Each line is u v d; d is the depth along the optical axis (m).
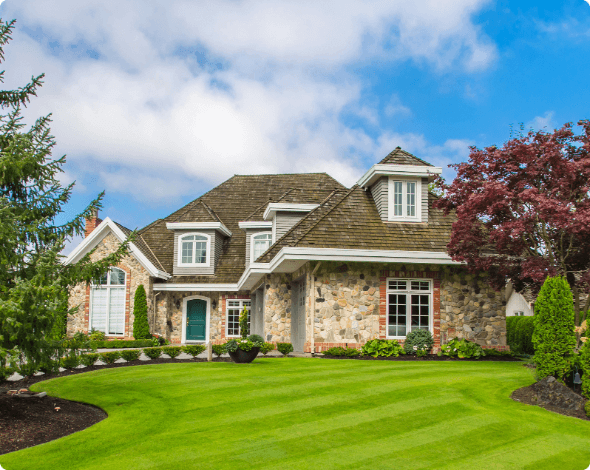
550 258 13.51
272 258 18.67
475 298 17.48
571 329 10.20
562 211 11.76
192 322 25.64
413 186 18.42
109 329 23.98
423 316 17.28
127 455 6.95
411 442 7.40
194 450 7.10
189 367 14.03
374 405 9.24
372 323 16.88
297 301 19.73
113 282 24.27
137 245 24.61
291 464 6.57
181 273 25.64
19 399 9.73
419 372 12.34
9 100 10.05
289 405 9.33
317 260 16.36
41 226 9.75
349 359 15.60
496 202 13.20
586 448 7.16
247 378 11.80
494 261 14.98
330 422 8.31
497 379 11.30
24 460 6.79
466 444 7.32
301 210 21.75
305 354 16.94
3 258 8.46
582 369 9.61
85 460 6.80
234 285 24.78
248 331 25.27
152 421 8.58
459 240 14.91
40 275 8.17
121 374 13.25
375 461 6.68
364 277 17.02
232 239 27.48
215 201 29.44
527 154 13.11
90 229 25.77
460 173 14.85
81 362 10.61
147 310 23.89
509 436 7.63
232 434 7.78
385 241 17.17
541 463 6.64
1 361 7.80
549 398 9.37
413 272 17.25
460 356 16.33
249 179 30.81
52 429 8.25
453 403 9.29
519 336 21.98
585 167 12.53
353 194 18.95
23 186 9.75
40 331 8.52
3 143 9.48
